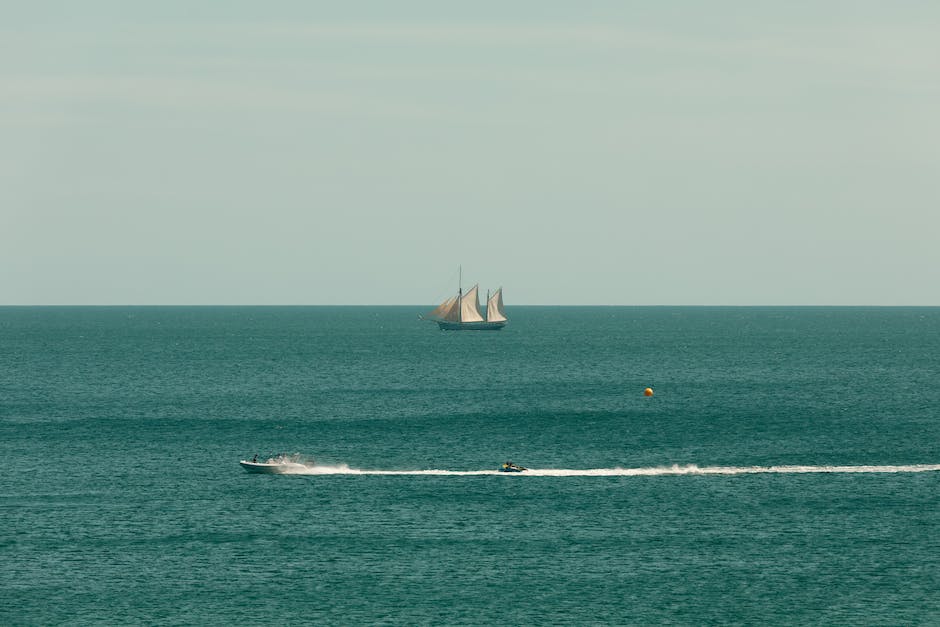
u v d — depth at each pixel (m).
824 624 193.88
